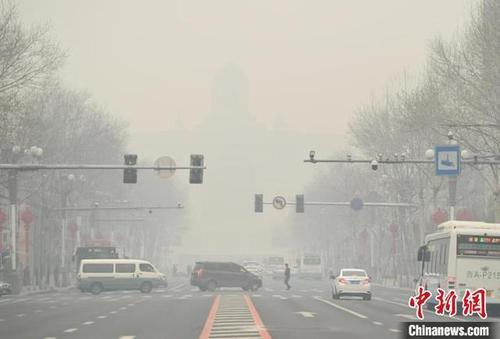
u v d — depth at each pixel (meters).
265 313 79.56
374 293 142.12
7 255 141.12
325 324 65.12
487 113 112.12
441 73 120.19
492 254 78.62
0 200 174.62
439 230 86.69
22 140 128.62
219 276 148.25
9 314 82.50
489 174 168.88
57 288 171.62
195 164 91.00
